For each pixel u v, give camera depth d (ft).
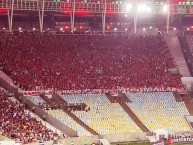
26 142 360.07
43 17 590.14
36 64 499.92
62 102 454.40
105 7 578.66
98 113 450.30
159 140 410.31
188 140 420.36
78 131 413.18
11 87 443.32
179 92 507.71
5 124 377.30
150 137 424.46
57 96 462.60
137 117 456.86
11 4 542.16
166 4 596.70
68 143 384.68
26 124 388.16
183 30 639.76
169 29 639.76
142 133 424.46
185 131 444.55
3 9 560.20
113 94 485.97
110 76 512.22
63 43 549.54
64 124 411.75
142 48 568.82
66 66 510.58
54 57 520.42
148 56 556.92
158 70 536.83
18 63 494.18
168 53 568.82
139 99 485.97
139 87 503.61
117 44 568.82
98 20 641.81
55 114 433.89
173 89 510.17
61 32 578.66
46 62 508.53
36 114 423.64
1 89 439.63
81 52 540.93
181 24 643.86
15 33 552.41
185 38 602.85
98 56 540.93
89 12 592.60
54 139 377.71
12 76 473.26
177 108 481.05
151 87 506.48
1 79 453.99
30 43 533.14
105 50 553.23
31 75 481.05
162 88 508.53
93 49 551.59
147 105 478.59
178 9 611.47
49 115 418.92
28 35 549.13
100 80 501.56
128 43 574.15
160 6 603.67
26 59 504.02
